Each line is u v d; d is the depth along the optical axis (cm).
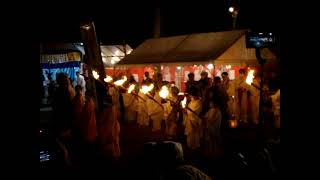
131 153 1287
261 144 583
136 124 1920
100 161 1144
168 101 1551
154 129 1709
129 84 1909
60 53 2322
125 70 2292
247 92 1750
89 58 1151
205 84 1503
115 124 1180
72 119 1155
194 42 1780
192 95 1312
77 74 2250
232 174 607
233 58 1639
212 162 1110
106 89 1181
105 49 2445
